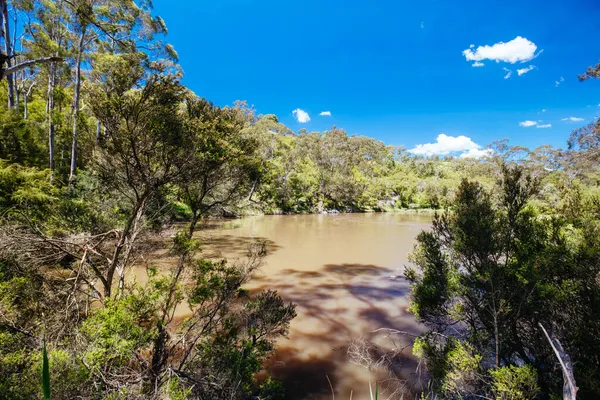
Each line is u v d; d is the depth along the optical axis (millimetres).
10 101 14680
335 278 10672
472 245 3844
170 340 3627
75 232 4445
